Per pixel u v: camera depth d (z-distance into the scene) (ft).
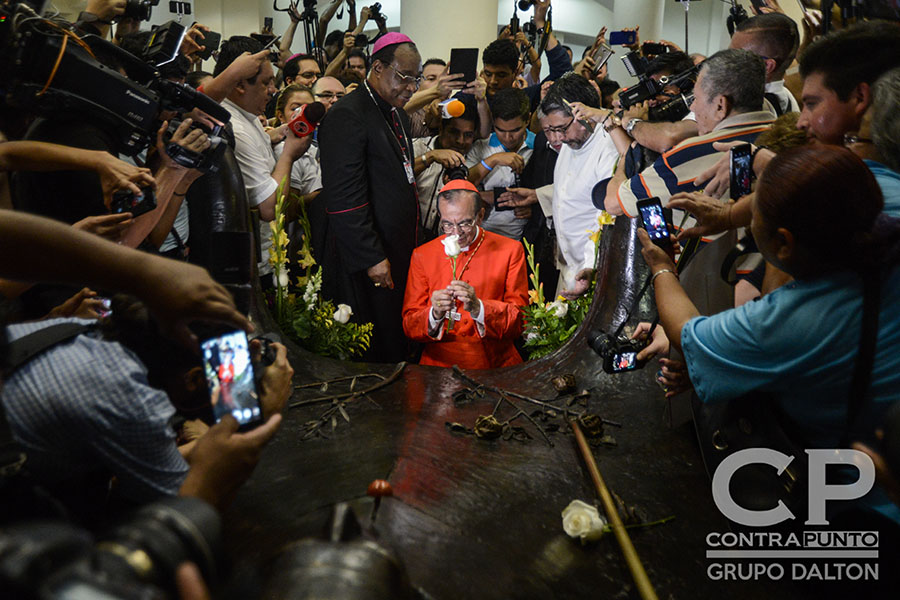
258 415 4.75
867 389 5.03
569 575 5.58
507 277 12.05
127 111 7.08
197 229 9.77
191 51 13.83
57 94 6.78
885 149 5.59
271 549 5.36
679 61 12.09
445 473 6.78
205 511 2.85
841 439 5.41
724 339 5.43
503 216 15.48
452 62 14.89
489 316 11.12
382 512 5.90
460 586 5.16
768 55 10.36
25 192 7.03
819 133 6.33
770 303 5.24
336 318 10.91
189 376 5.26
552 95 13.10
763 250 5.32
